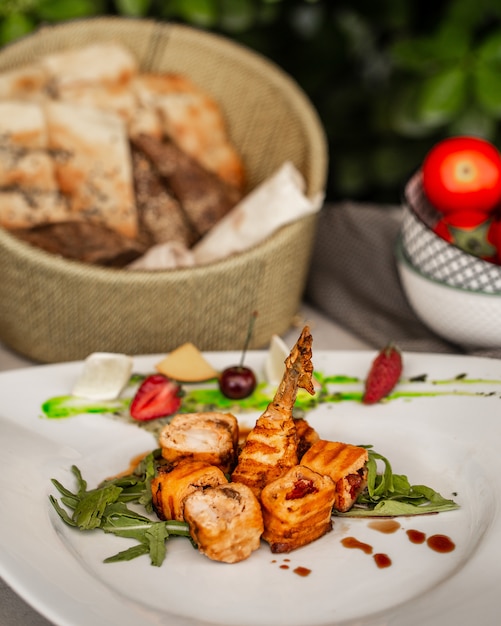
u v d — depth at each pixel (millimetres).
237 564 578
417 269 771
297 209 821
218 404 699
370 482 624
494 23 1010
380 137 1143
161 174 896
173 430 634
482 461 644
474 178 780
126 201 869
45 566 555
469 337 769
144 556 580
